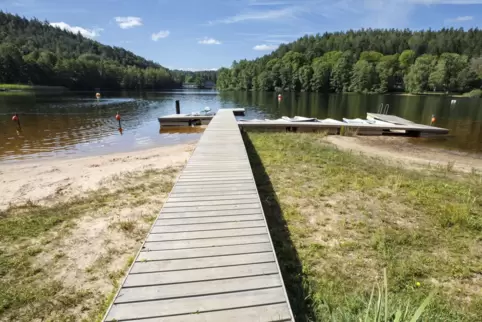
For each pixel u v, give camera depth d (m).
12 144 11.15
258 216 3.74
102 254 3.55
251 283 2.51
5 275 3.15
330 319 2.43
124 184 6.14
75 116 19.00
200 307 2.23
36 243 3.78
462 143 11.22
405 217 4.53
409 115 20.06
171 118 15.62
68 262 3.40
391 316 2.09
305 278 3.09
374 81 49.84
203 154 6.80
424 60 46.84
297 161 7.64
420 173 6.95
